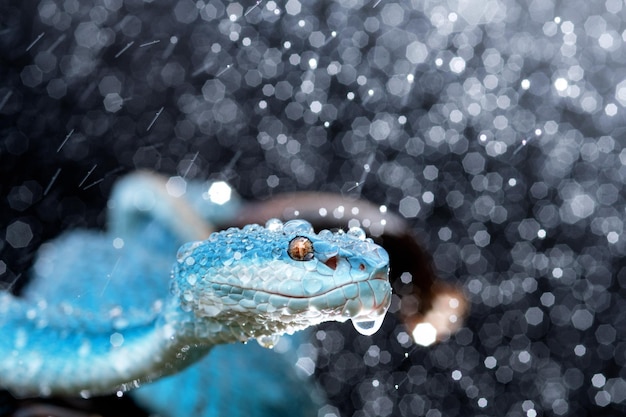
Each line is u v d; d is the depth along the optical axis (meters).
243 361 0.38
